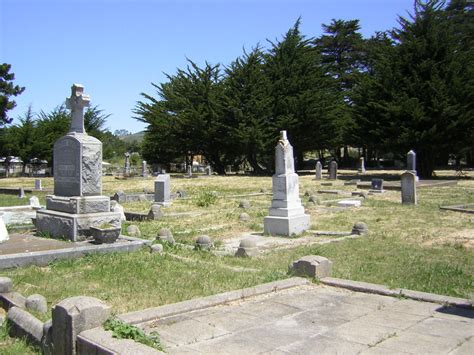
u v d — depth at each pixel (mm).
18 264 9031
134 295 7086
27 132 61594
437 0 41281
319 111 49250
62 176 12328
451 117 37906
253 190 31531
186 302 6418
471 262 9797
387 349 4965
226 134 51500
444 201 23219
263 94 50156
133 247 10734
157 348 4805
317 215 18594
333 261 9859
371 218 17453
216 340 5238
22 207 20531
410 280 8141
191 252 10891
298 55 53625
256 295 7004
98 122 71062
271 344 5121
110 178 50375
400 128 39000
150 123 54156
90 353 4516
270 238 13672
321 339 5266
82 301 4938
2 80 49500
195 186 34812
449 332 5477
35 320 5570
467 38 44812
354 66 65125
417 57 40062
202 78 53812
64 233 11469
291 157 14734
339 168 65688
